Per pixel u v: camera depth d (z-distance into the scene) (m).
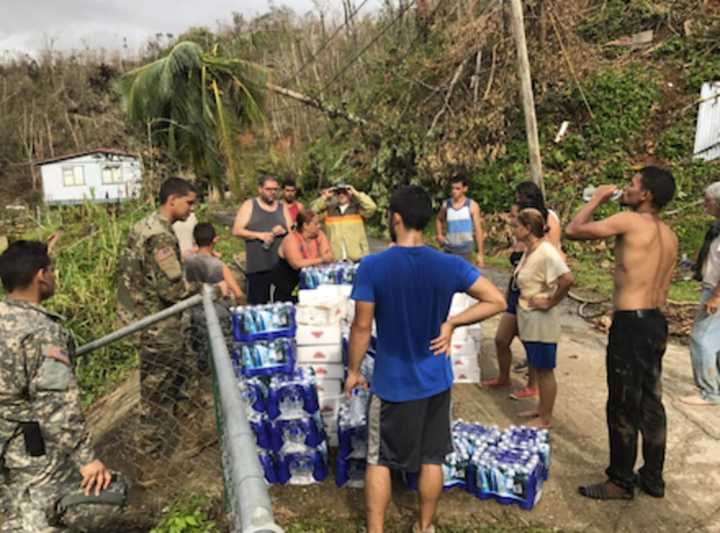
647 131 12.91
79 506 2.76
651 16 15.02
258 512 0.92
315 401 3.49
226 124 15.58
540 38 13.20
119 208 10.59
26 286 2.72
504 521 3.19
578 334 6.49
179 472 3.71
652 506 3.26
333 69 23.48
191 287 3.83
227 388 1.51
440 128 14.05
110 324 6.30
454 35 14.91
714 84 12.12
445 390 2.83
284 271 5.62
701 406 4.45
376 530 2.90
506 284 9.11
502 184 13.09
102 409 5.13
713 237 4.43
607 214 11.48
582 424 4.21
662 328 3.11
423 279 2.68
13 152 39.19
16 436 2.67
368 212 6.41
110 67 46.56
